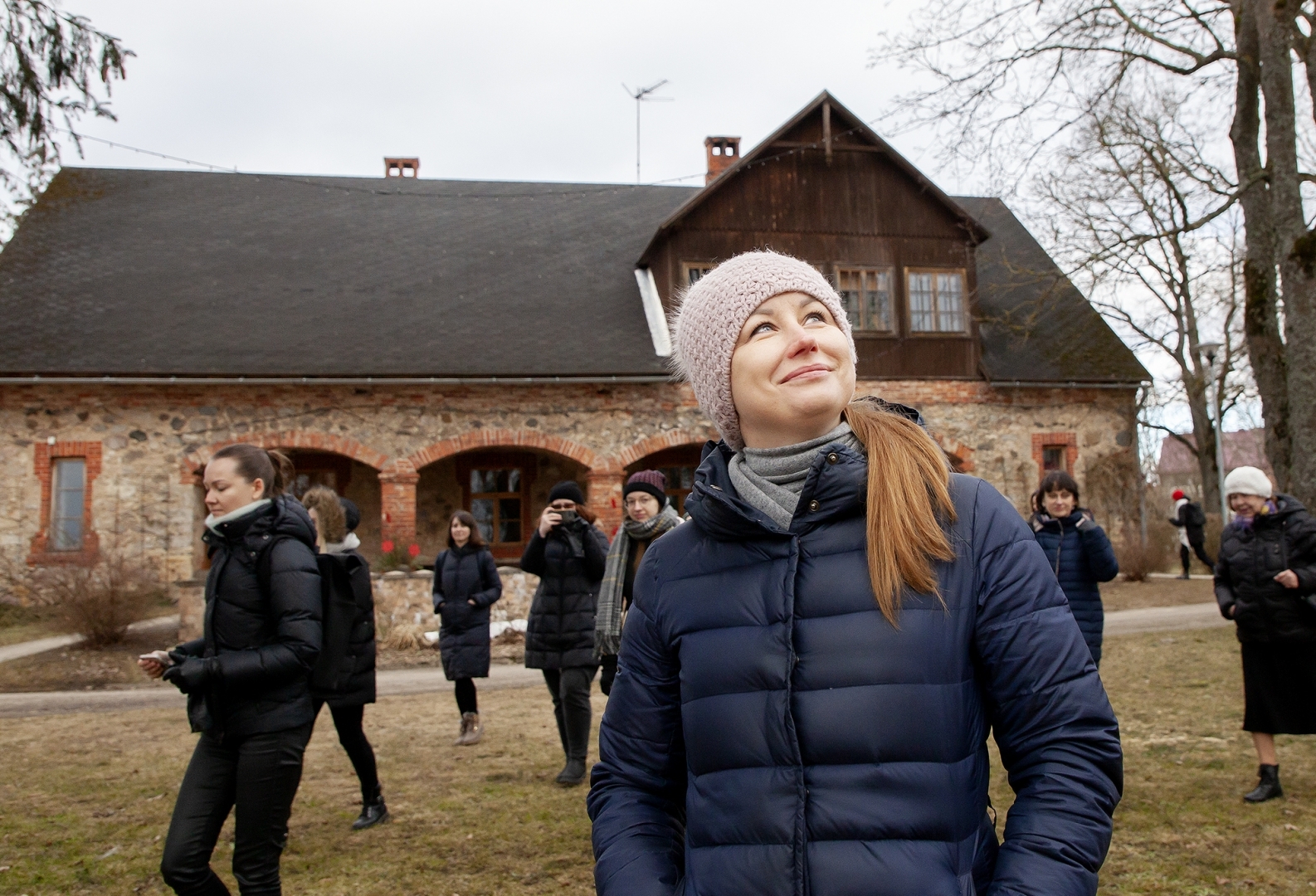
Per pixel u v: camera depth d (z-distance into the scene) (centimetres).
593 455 1466
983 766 137
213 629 294
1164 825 428
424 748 626
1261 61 909
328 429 1402
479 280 1644
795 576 142
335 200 1858
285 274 1600
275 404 1391
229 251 1642
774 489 152
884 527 137
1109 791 128
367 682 450
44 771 574
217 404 1377
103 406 1354
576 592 534
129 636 1165
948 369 1573
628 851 149
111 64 855
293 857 415
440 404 1434
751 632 142
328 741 659
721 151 1886
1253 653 464
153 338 1394
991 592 137
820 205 1572
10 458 1335
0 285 1468
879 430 151
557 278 1670
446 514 1688
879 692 132
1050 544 521
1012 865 122
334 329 1468
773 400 150
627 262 1736
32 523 1329
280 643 286
